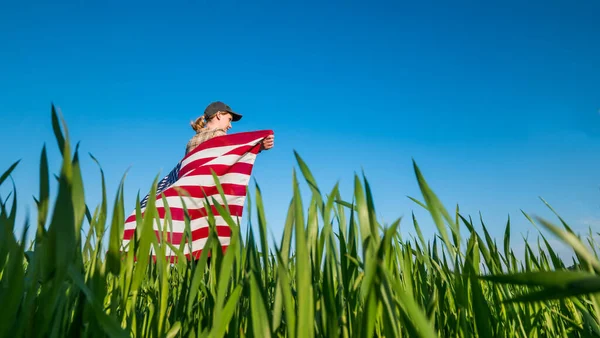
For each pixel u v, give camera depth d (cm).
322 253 69
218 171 464
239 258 80
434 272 103
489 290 116
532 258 110
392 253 70
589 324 94
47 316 49
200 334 79
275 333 63
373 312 50
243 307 94
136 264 64
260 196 72
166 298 77
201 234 415
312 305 55
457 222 86
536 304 115
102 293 62
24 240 52
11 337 52
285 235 66
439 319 94
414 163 61
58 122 46
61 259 46
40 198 49
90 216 67
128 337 52
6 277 55
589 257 34
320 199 68
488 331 65
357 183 56
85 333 61
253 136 499
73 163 48
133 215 394
